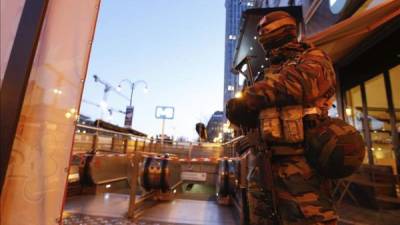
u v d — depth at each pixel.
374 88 6.39
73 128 1.25
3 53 1.08
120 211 4.16
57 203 1.18
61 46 1.23
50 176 1.16
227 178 5.12
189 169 8.35
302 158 1.17
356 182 5.45
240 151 1.96
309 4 8.34
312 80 1.09
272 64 1.47
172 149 13.54
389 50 5.78
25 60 1.06
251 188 1.49
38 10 1.12
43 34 1.17
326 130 1.09
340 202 5.42
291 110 1.19
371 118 6.48
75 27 1.30
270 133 1.21
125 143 10.04
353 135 1.08
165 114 13.97
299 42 1.43
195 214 4.26
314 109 1.19
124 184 7.37
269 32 1.43
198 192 7.09
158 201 5.37
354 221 4.18
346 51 6.81
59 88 1.22
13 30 1.10
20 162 1.08
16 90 1.03
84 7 1.35
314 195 1.10
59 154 1.20
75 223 3.42
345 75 7.57
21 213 1.07
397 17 4.89
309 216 1.07
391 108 5.76
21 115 1.08
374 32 5.68
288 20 1.42
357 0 5.38
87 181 5.72
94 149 7.08
